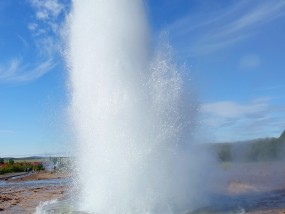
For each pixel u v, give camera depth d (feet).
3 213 50.44
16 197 72.43
